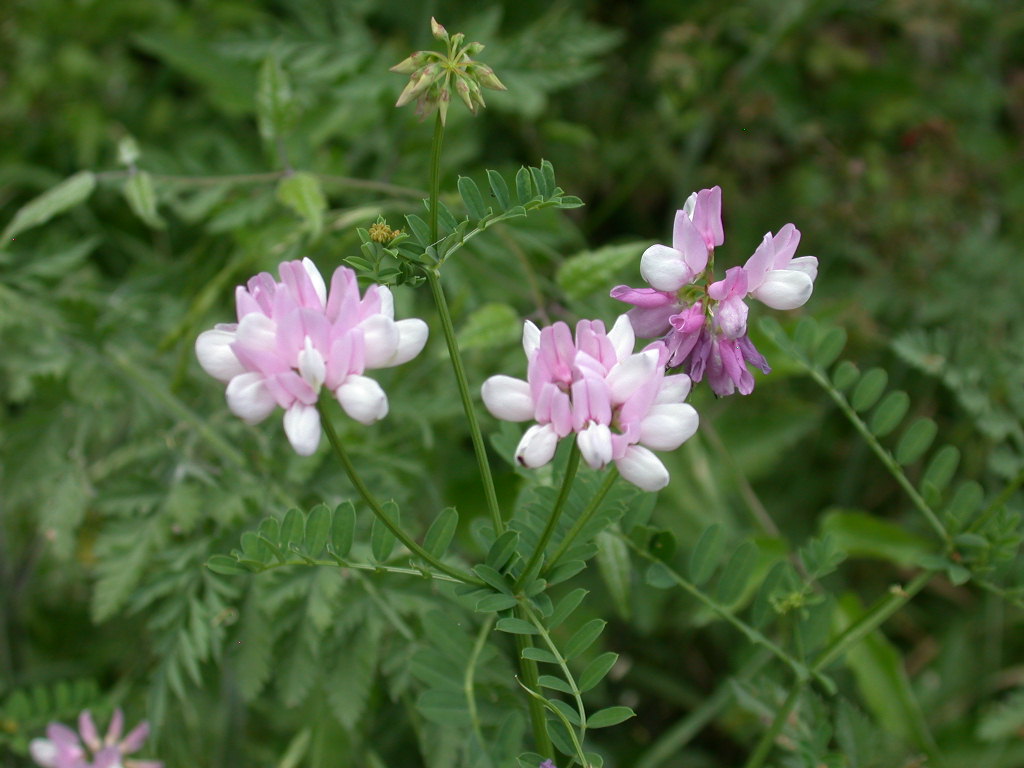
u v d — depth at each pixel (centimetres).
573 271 41
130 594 38
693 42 57
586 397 27
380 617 37
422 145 50
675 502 46
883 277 55
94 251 56
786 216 57
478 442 30
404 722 43
